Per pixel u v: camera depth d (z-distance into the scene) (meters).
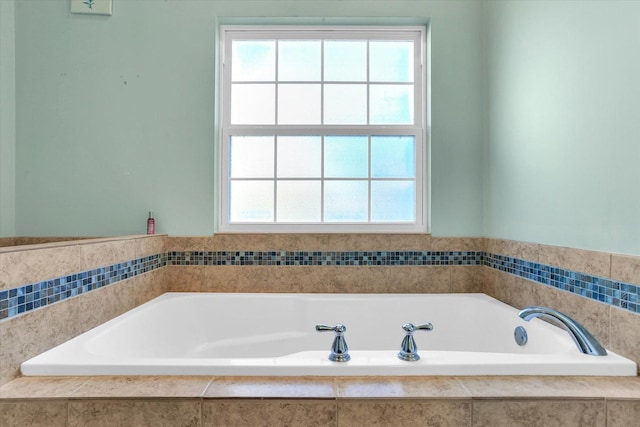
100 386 1.04
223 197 2.30
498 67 2.04
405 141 2.33
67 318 1.36
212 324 2.04
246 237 2.19
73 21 2.16
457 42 2.22
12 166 2.13
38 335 1.21
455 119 2.22
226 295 2.07
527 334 1.60
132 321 1.66
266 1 2.20
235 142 2.32
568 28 1.48
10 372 1.09
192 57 2.19
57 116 2.15
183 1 2.19
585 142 1.39
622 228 1.22
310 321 2.05
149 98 2.18
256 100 2.33
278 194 2.33
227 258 2.19
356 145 2.33
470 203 2.22
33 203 2.15
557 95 1.55
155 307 1.85
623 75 1.21
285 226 2.29
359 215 2.33
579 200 1.42
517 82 1.86
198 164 2.19
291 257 2.19
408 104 2.34
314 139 2.33
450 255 2.21
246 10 2.20
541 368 1.12
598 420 1.00
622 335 1.21
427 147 2.30
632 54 1.18
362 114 2.34
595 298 1.33
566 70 1.50
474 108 2.22
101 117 2.17
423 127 2.32
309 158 2.33
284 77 2.33
